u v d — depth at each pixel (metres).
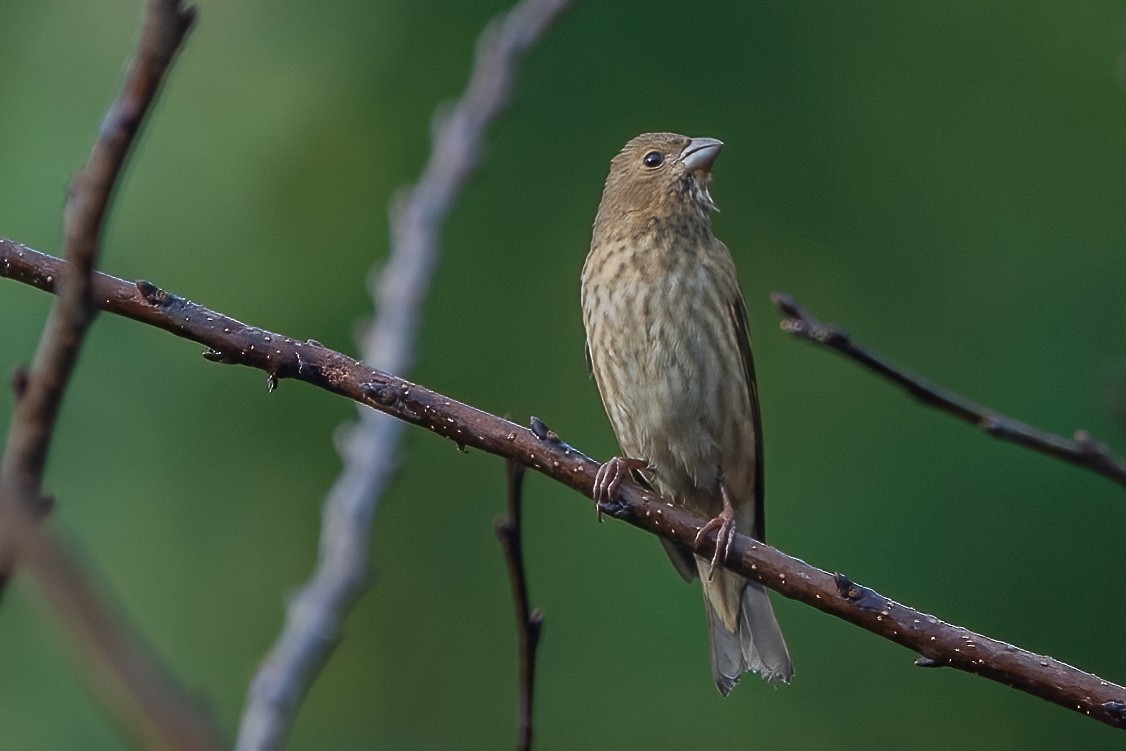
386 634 12.23
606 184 9.19
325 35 12.13
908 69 12.85
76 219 3.31
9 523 2.10
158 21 3.16
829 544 11.51
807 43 12.70
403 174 11.82
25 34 11.55
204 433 11.35
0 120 11.32
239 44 12.10
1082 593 11.05
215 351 5.16
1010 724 11.52
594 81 12.48
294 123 11.93
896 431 11.82
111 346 11.21
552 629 11.73
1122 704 4.79
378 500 6.24
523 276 12.27
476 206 12.34
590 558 11.82
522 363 12.17
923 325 12.38
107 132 3.25
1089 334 12.03
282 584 11.29
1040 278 12.31
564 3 7.38
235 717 11.01
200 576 11.18
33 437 3.41
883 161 12.71
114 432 11.12
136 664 1.96
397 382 5.32
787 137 12.65
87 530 10.88
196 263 11.55
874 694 11.61
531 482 12.04
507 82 7.29
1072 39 12.96
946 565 11.24
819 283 12.58
